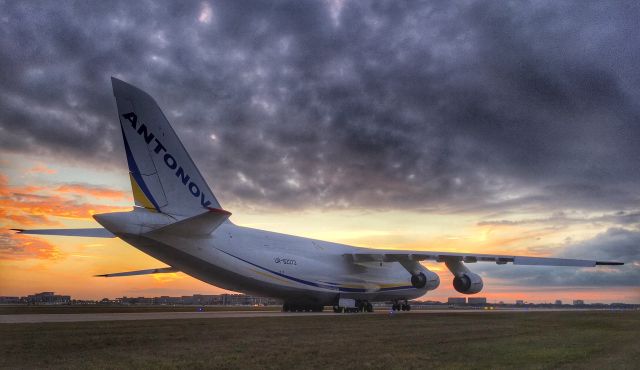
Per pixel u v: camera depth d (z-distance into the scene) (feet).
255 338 44.62
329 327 57.41
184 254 76.89
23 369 29.14
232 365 30.86
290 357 33.99
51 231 63.46
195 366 30.37
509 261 98.68
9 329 51.29
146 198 71.15
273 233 97.30
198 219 66.08
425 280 107.14
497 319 77.92
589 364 32.09
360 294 108.17
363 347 39.34
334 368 30.19
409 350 37.93
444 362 32.58
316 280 99.09
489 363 32.30
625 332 55.67
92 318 72.28
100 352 35.58
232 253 84.58
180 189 74.59
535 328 59.82
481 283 108.68
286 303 105.50
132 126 70.64
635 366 31.45
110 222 67.10
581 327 62.49
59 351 36.06
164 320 66.23
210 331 50.39
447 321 71.10
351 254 105.50
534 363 32.37
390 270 117.70
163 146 73.31
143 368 29.55
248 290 90.07
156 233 72.38
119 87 69.82
